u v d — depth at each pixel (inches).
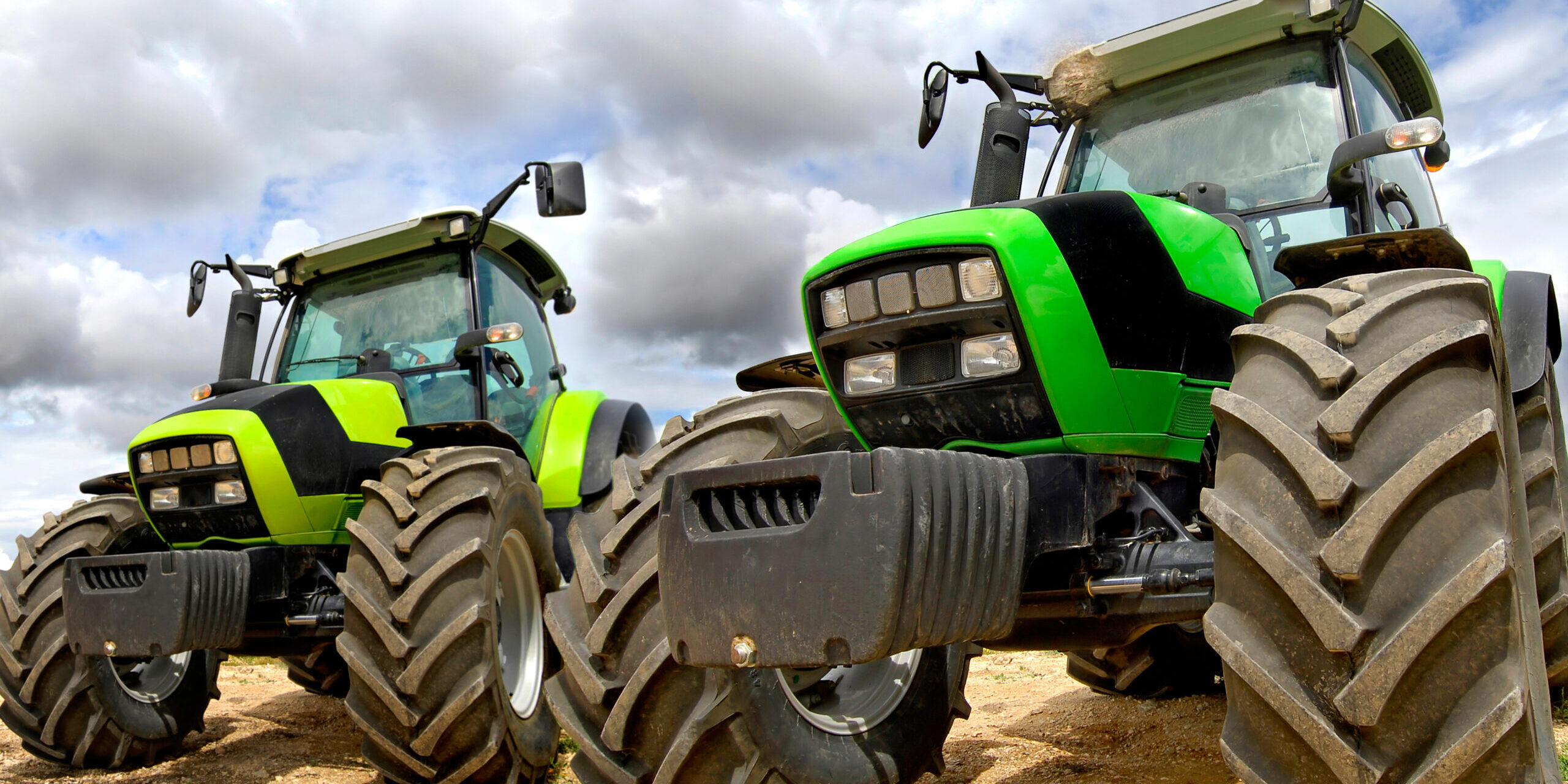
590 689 97.5
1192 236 95.1
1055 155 130.7
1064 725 162.4
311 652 165.9
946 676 112.3
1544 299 112.7
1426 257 83.0
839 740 100.2
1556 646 114.0
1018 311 82.4
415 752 133.1
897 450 69.8
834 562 68.7
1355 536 62.1
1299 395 69.3
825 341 92.0
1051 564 90.5
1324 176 113.3
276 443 153.9
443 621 133.5
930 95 100.7
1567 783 105.0
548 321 217.8
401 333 187.5
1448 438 62.7
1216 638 67.4
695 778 93.4
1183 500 96.0
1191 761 134.0
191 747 181.6
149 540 179.5
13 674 164.7
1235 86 121.5
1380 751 62.0
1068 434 85.5
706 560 73.6
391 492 140.1
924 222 87.9
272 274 195.0
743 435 108.6
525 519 152.8
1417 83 144.4
